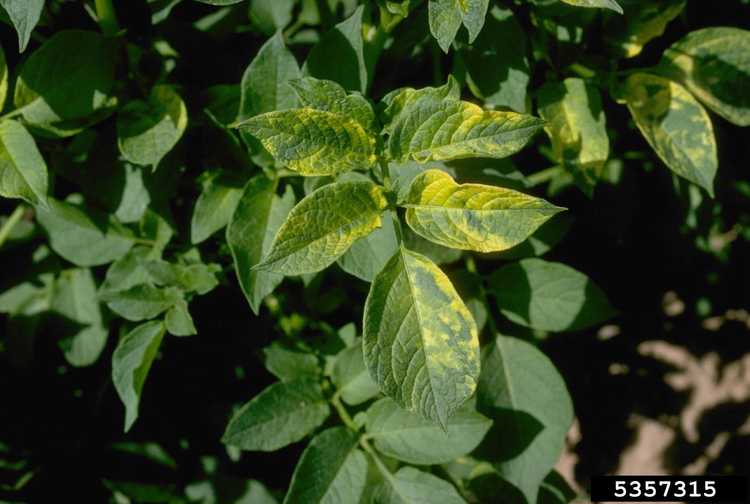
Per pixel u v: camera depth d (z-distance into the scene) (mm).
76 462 898
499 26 732
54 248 804
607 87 781
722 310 1016
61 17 770
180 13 800
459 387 622
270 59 701
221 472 911
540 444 768
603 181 870
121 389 735
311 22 814
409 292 628
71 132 732
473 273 788
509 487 798
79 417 897
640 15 771
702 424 1340
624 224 876
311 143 628
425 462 731
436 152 635
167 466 903
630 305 982
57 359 877
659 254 927
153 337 743
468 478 804
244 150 756
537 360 775
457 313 624
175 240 811
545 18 761
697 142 746
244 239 707
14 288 841
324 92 639
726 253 969
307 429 752
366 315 623
